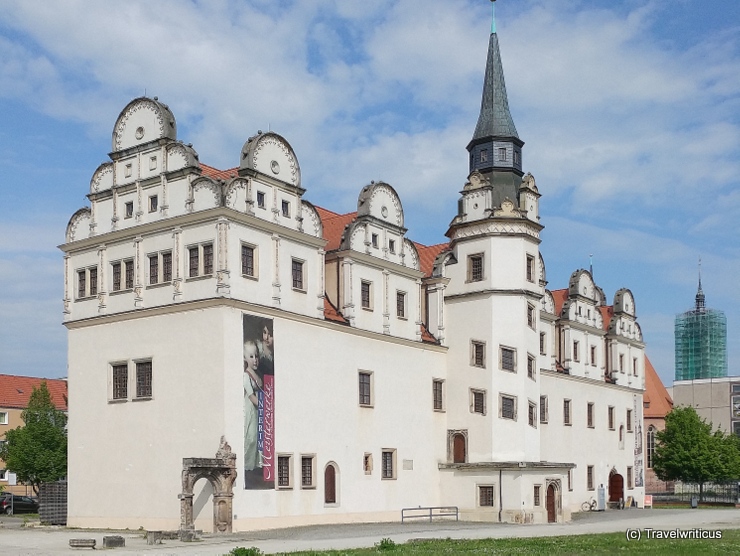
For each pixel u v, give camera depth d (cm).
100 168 5119
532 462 5872
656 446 10088
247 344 4553
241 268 4594
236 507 4366
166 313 4666
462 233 6197
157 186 4822
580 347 7725
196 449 4438
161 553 3158
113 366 4872
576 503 7375
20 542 3781
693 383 16500
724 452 9869
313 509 4853
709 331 16888
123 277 4909
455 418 6025
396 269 5766
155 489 4569
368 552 3033
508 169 6325
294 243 4956
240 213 4581
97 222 5081
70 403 5022
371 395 5431
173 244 4678
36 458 7400
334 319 5228
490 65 6588
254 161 4747
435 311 6169
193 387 4500
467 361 6034
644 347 8781
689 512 7356
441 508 5681
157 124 4884
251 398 4531
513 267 6072
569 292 7731
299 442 4816
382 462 5447
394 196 5862
